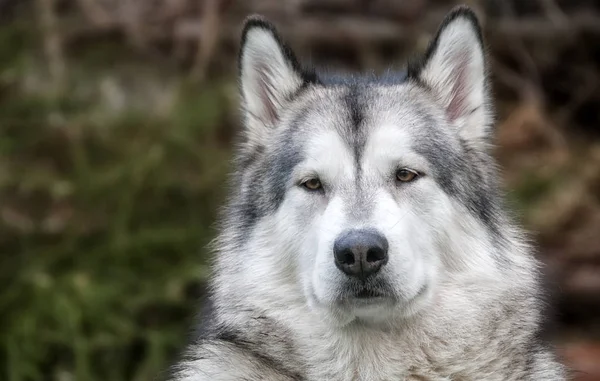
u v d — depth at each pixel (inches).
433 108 584.1
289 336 550.0
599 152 1229.1
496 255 558.3
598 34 1273.4
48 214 1107.9
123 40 1290.6
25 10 1327.5
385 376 545.3
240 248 573.0
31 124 1176.2
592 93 1317.7
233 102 1184.8
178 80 1259.2
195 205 1111.6
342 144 552.7
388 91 585.3
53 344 985.5
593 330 1092.5
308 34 1267.2
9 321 1003.3
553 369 557.3
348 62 1291.8
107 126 1175.6
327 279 520.1
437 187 551.5
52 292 1010.1
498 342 544.1
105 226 1096.2
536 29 1267.2
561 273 1077.8
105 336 989.8
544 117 1256.8
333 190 547.5
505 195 609.6
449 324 542.3
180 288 1022.4
